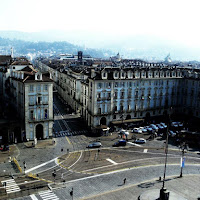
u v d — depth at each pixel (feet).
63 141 309.22
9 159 249.75
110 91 353.72
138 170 232.12
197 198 186.09
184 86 423.23
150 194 186.70
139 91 380.58
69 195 185.26
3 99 408.87
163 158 264.93
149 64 582.76
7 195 183.52
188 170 237.25
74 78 451.12
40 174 220.02
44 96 302.86
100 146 294.87
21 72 311.47
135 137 326.03
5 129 291.38
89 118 364.17
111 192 190.39
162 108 409.28
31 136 304.50
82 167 236.02
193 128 370.12
